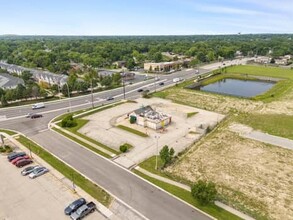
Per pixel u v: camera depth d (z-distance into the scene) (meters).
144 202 31.23
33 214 29.19
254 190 34.47
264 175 38.06
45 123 58.62
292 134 52.62
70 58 171.75
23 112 66.75
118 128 55.69
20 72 124.38
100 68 144.62
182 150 45.84
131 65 139.50
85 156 43.06
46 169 37.91
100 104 74.56
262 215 29.53
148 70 136.62
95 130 54.50
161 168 39.69
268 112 67.31
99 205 30.62
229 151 45.56
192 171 39.19
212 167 40.28
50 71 130.75
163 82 104.62
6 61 174.38
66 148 45.97
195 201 31.52
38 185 34.69
